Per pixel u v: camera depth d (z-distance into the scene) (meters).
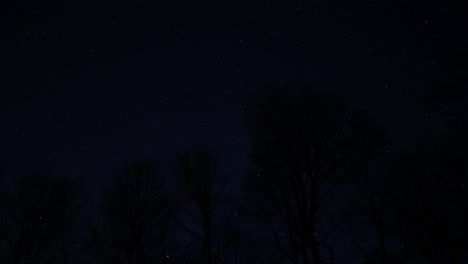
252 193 9.66
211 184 10.99
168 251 10.33
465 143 6.05
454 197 9.53
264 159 9.23
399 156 10.96
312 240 7.77
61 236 11.02
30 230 10.62
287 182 9.09
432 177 10.13
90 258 10.36
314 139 8.89
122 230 10.64
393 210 11.03
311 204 8.20
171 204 10.88
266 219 9.62
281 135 9.04
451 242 9.61
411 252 10.65
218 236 10.33
